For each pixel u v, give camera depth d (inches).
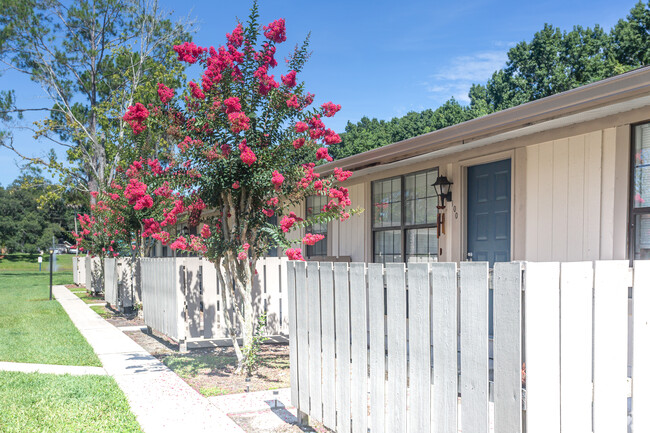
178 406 171.5
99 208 487.2
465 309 91.4
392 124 1804.9
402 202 316.2
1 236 2374.5
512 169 240.4
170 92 212.7
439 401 97.2
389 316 111.7
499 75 1333.7
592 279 87.5
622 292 90.6
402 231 315.6
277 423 155.3
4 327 360.5
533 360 79.7
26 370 227.5
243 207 216.8
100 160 925.2
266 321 275.9
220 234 220.5
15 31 916.0
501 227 251.0
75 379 207.3
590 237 205.9
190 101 213.0
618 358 89.6
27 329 350.6
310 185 219.1
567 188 215.8
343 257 362.9
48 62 959.0
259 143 214.5
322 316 138.0
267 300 278.4
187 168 214.8
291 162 218.8
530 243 233.0
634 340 88.7
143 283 340.8
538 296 80.5
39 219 2470.5
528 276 79.5
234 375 216.5
